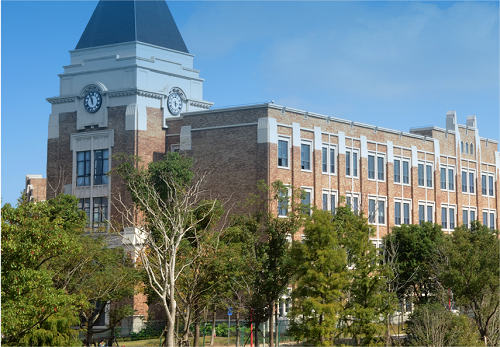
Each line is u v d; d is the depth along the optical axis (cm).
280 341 5847
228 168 6800
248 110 6762
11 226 3366
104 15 8075
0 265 3219
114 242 6806
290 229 5178
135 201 5647
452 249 5241
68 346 3953
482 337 4938
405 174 8312
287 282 5094
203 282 4522
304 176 6944
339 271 4562
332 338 4800
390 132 8106
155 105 7575
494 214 9975
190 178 6356
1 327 3189
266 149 6575
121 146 7412
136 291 5591
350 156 7519
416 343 4756
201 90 8212
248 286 5016
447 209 8931
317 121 7169
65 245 3562
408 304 6719
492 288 5022
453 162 9144
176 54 8094
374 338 4706
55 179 7825
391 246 5844
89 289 4884
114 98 7550
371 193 7738
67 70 7981
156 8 8181
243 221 5272
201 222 5281
